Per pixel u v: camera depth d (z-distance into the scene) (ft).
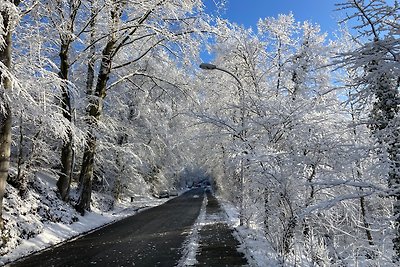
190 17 63.00
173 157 117.80
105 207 85.66
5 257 33.47
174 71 74.33
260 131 37.45
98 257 33.91
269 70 53.26
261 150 32.14
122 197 115.96
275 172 29.66
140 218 71.56
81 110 68.33
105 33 64.18
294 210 28.96
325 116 32.89
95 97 64.39
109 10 57.82
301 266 27.12
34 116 43.80
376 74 18.79
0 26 32.19
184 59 68.33
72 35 53.11
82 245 40.93
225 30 60.44
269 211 34.22
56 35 57.00
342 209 34.50
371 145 20.42
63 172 62.59
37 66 42.68
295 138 30.94
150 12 62.69
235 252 35.06
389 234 23.93
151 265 30.30
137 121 100.07
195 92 72.74
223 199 118.62
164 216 74.43
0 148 37.73
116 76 79.15
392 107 19.60
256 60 54.75
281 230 30.78
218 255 33.73
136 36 70.03
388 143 19.48
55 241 43.50
